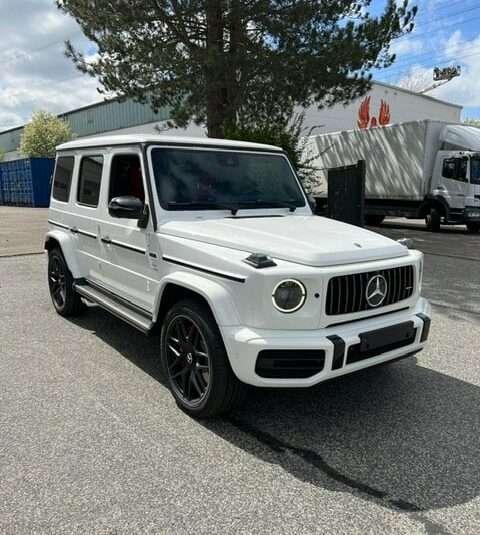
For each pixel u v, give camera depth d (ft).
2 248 39.34
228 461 10.22
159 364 15.33
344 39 38.75
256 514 8.64
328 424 11.78
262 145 16.29
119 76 43.37
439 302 23.45
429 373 14.82
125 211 13.14
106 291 16.62
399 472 9.91
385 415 12.22
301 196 16.31
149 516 8.55
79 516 8.54
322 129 101.14
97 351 16.40
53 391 13.37
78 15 41.45
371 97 113.29
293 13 37.19
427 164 54.54
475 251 40.09
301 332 10.30
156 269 13.32
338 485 9.49
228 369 11.03
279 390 13.56
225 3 36.86
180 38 41.04
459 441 11.05
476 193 51.67
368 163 59.82
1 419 11.81
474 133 53.47
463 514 8.70
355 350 10.63
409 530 8.30
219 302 10.70
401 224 65.87
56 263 20.22
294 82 39.99
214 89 39.55
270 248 11.00
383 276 11.31
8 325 19.19
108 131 140.87
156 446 10.73
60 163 20.15
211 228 12.58
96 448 10.61
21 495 9.07
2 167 113.29
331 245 11.24
